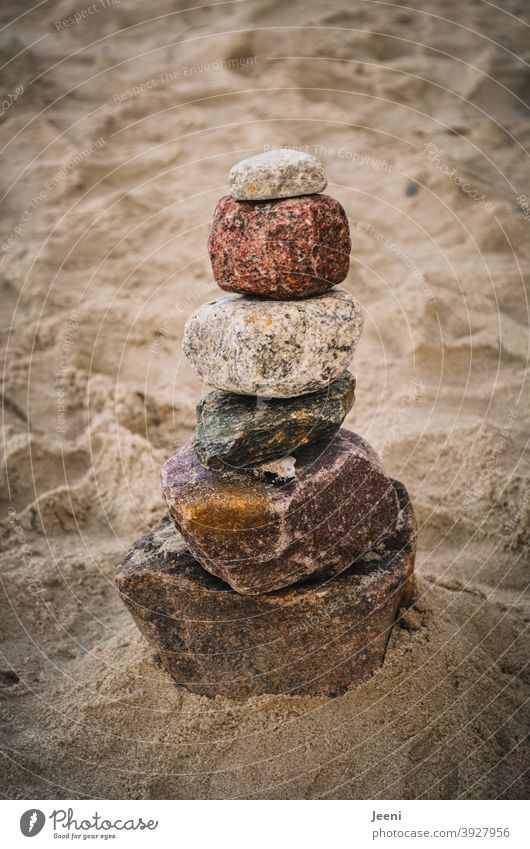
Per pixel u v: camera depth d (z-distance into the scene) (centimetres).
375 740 82
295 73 199
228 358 77
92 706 86
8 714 87
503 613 95
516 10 224
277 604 80
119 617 99
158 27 216
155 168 172
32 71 197
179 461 83
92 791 81
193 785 81
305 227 75
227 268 77
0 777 82
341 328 77
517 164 176
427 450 117
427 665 86
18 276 149
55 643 96
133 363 134
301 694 84
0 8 218
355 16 219
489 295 144
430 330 137
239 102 191
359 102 193
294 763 81
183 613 82
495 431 118
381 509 82
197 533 77
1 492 116
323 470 79
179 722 84
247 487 79
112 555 108
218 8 221
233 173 76
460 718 84
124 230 158
